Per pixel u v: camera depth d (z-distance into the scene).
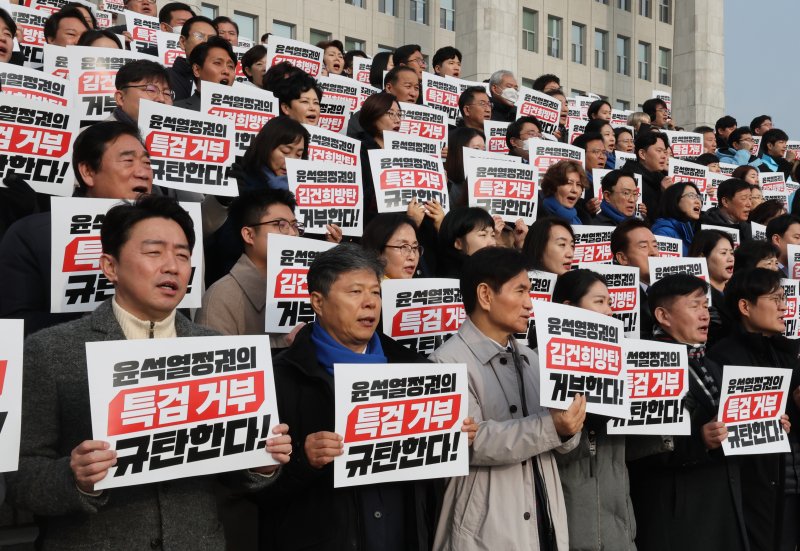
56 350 3.44
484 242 6.48
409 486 4.14
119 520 3.41
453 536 4.29
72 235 4.51
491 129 10.77
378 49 35.50
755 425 5.41
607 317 4.52
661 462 5.31
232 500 4.89
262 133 6.72
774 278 6.23
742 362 6.12
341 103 10.02
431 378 4.04
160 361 3.38
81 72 7.49
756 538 5.80
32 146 5.41
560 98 13.71
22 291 4.44
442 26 37.25
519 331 4.58
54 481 3.18
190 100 8.20
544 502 4.44
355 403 3.89
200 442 3.42
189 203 5.04
